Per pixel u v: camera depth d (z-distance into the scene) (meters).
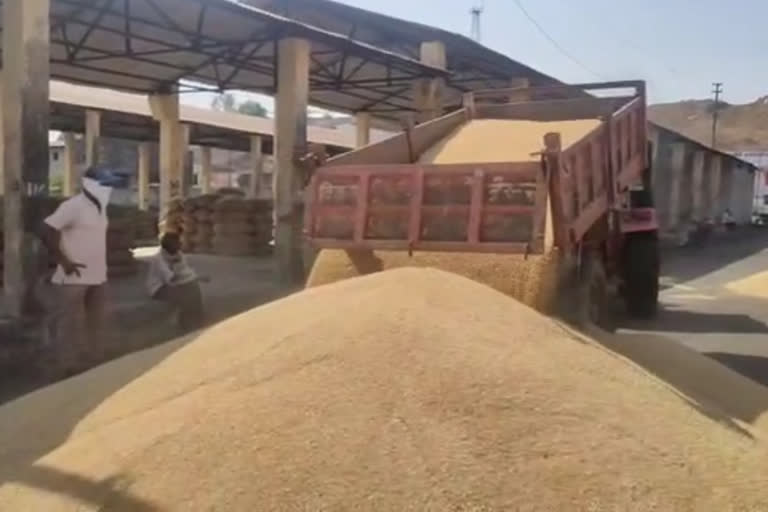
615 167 7.83
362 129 24.05
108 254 11.62
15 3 8.55
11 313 8.48
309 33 12.95
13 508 3.31
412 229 6.03
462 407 3.30
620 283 10.52
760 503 3.07
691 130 95.12
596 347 4.49
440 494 2.93
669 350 6.77
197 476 3.12
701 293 15.98
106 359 7.37
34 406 4.48
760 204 48.53
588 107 8.89
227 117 28.48
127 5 12.85
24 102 8.59
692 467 3.22
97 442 3.61
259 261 15.79
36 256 8.66
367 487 2.97
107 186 7.00
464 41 18.66
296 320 4.18
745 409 5.33
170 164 19.61
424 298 4.20
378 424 3.22
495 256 5.91
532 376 3.56
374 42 19.88
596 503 2.94
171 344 4.81
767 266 21.94
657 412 3.64
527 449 3.13
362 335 3.75
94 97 22.66
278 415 3.32
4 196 8.73
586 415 3.38
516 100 9.27
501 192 5.77
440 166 5.98
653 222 10.54
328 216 6.40
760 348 9.77
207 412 3.46
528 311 4.45
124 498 3.12
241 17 12.74
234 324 4.59
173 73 17.89
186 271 9.12
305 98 13.09
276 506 2.93
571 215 6.21
